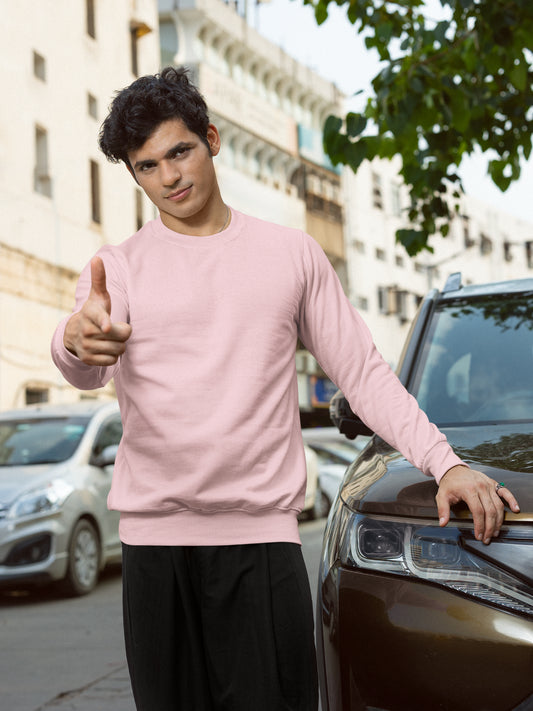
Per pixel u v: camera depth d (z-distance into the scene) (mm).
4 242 23406
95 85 28188
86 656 6418
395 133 7883
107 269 2283
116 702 5184
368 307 52844
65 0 26734
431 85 7949
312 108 50844
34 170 24953
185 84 2270
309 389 44031
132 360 2232
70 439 10078
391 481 2879
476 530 2303
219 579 2223
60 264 25672
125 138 2242
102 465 9992
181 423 2199
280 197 45188
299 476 2281
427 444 2328
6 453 9961
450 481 2318
